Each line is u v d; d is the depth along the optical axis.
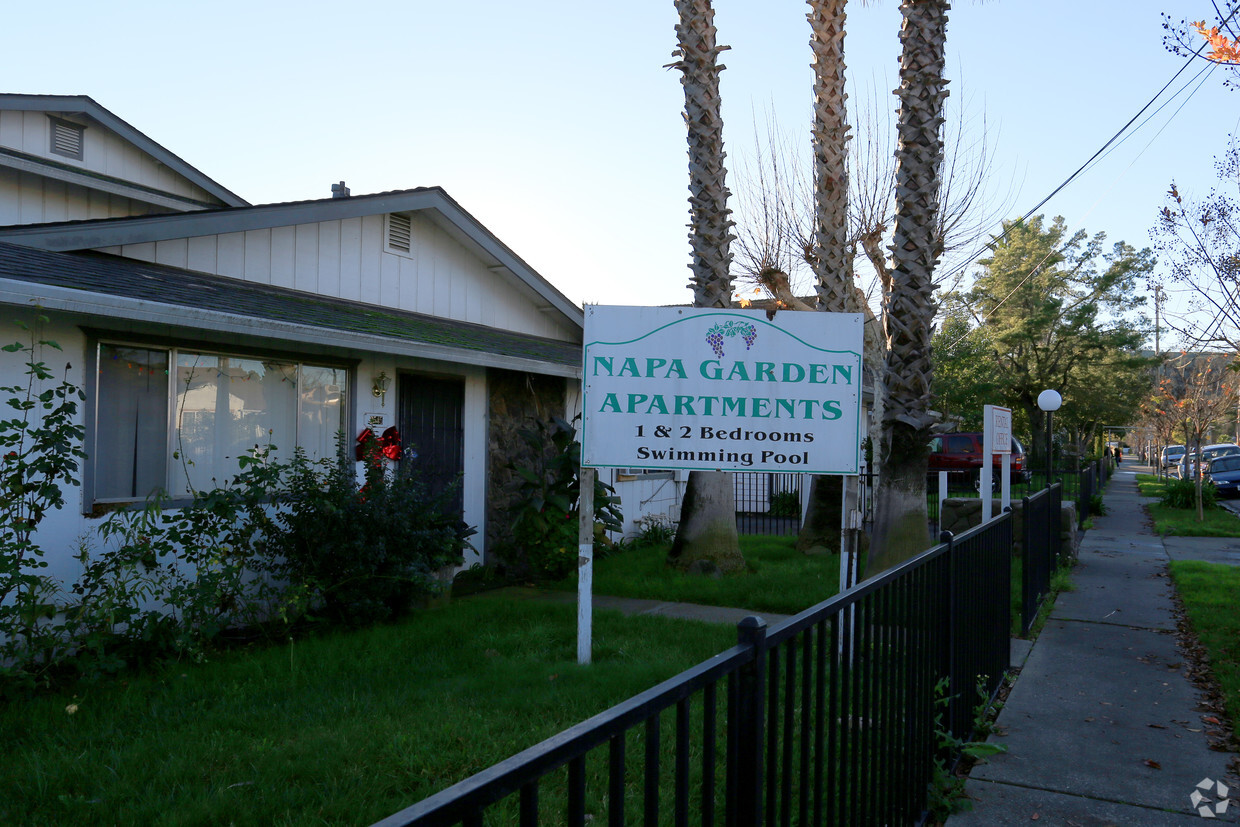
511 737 4.83
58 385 6.51
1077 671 6.71
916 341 8.55
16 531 5.48
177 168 14.54
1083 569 12.08
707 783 2.07
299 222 9.56
